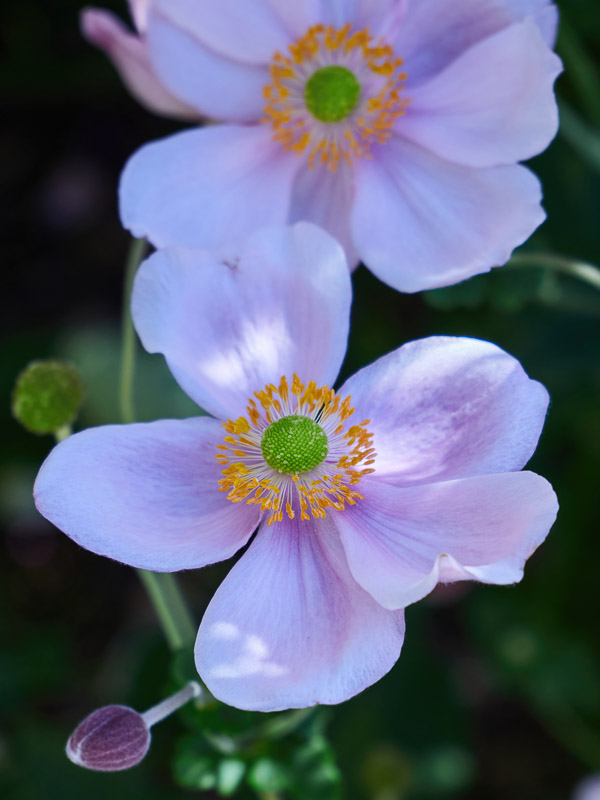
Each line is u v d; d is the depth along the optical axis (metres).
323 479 0.25
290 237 0.25
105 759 0.23
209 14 0.28
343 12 0.28
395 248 0.27
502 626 0.37
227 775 0.27
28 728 0.36
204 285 0.25
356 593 0.24
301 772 0.27
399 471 0.24
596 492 0.37
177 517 0.24
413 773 0.36
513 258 0.28
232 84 0.28
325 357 0.25
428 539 0.24
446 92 0.27
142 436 0.24
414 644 0.37
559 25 0.32
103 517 0.24
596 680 0.37
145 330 0.25
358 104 0.28
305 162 0.28
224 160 0.28
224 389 0.25
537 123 0.26
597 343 0.35
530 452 0.24
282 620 0.24
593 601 0.37
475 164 0.26
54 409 0.27
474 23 0.27
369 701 0.36
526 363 0.35
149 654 0.36
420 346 0.24
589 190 0.35
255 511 0.25
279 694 0.22
